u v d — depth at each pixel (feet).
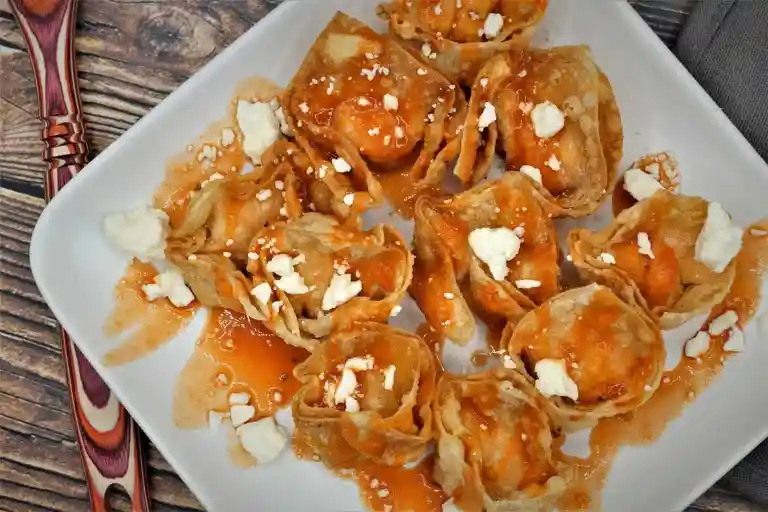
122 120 1.39
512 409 1.30
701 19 1.35
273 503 1.33
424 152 1.33
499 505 1.25
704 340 1.35
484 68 1.32
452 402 1.29
